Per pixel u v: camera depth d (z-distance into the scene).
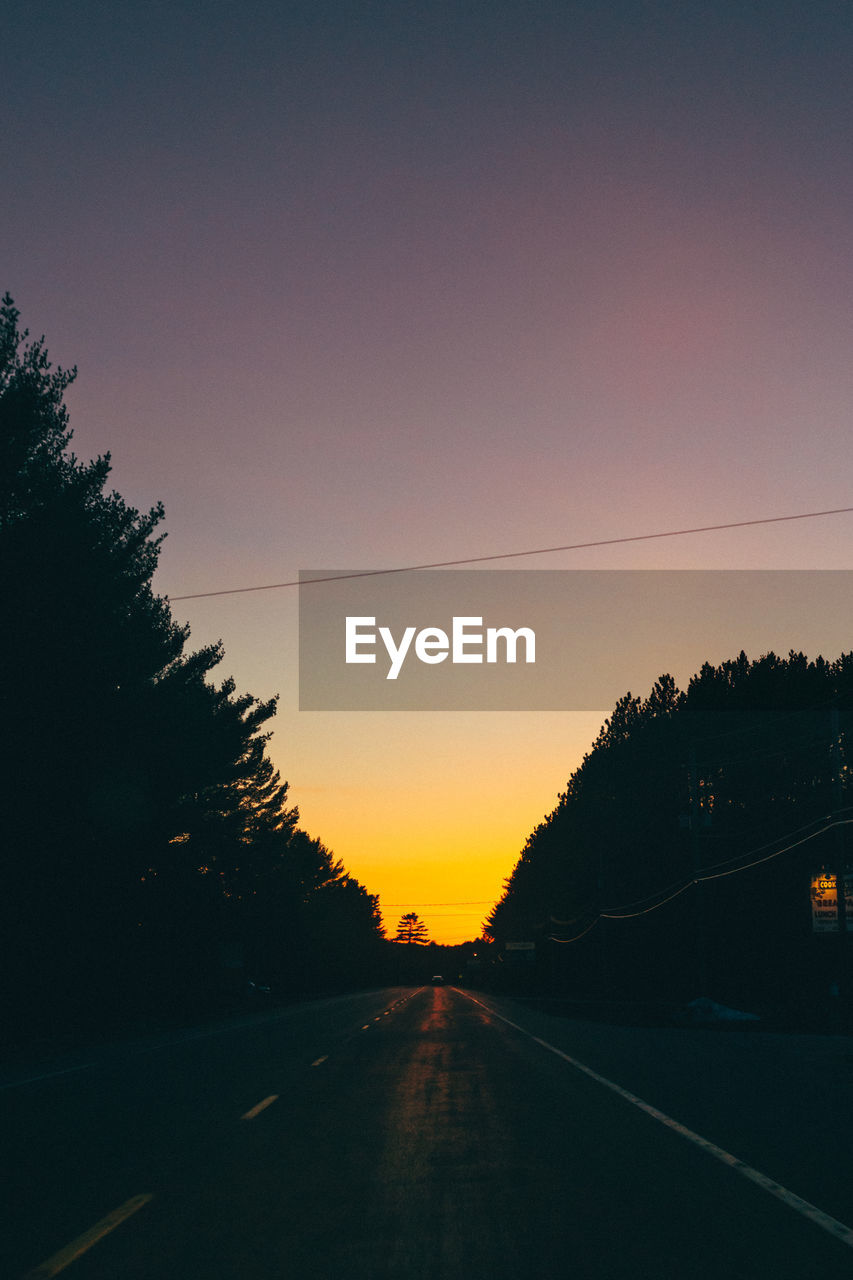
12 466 33.41
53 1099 16.34
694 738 67.88
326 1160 10.96
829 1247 7.48
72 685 33.94
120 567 38.59
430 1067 20.77
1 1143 12.12
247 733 51.94
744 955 63.28
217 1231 8.13
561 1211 8.62
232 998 72.38
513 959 146.12
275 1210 8.80
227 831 53.09
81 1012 43.88
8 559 32.06
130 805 40.66
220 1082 18.50
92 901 39.41
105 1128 13.23
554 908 112.31
